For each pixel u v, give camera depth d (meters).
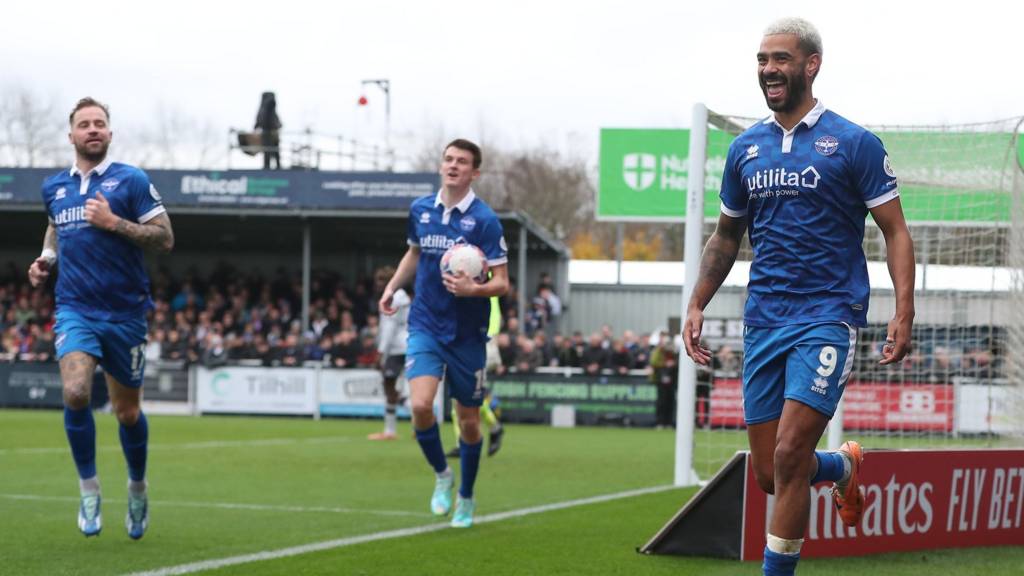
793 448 4.48
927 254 10.47
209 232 28.06
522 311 24.53
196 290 27.52
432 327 7.03
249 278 27.72
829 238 4.57
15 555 5.95
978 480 6.48
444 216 7.01
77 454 6.05
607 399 21.12
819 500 5.92
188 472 10.49
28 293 27.17
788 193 4.59
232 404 21.80
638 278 33.66
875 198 4.52
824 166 4.53
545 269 29.95
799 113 4.63
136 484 6.34
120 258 6.08
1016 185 9.20
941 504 6.34
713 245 5.00
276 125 26.41
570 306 31.47
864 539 6.08
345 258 30.17
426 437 7.14
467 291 6.69
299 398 21.55
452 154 6.98
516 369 21.52
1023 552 6.30
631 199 27.19
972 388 13.22
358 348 21.53
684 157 27.12
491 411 12.52
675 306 31.14
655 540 6.01
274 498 8.55
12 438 14.62
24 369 23.19
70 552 6.05
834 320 4.52
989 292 10.07
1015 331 9.41
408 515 7.60
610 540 6.51
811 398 4.47
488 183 49.97
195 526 7.05
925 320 10.59
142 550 6.12
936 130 9.40
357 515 7.60
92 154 6.11
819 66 4.61
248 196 24.05
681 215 27.09
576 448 14.29
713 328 15.98
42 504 8.04
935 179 9.69
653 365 20.48
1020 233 9.23
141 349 6.20
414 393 7.02
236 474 10.34
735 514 5.87
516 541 6.46
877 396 13.72
